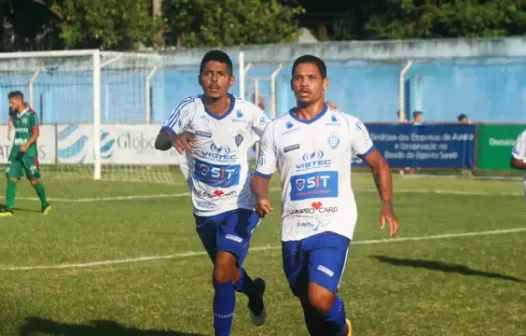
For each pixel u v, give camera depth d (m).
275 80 36.09
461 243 15.43
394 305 10.51
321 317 7.28
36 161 19.55
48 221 18.28
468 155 28.78
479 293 11.20
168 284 11.69
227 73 8.55
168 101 35.06
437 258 13.84
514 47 33.84
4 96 35.12
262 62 36.25
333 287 7.12
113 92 33.75
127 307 10.31
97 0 42.97
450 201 22.53
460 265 13.20
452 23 43.66
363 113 35.72
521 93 33.75
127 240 15.59
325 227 7.32
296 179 7.41
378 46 35.91
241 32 43.94
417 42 35.34
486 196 23.83
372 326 9.46
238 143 8.67
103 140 30.30
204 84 8.53
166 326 9.45
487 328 9.40
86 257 13.80
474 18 43.12
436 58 34.72
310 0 50.94
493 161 28.42
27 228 17.17
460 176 29.62
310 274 7.18
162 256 13.91
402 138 29.77
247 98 35.94
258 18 43.81
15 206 21.16
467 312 10.14
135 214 19.58
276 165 7.55
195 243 15.28
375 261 13.57
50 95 34.88
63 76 34.59
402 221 18.47
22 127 19.33
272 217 19.25
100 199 22.94
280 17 45.22
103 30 43.03
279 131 7.47
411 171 30.16
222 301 8.39
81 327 9.37
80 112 34.38
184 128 8.73
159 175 30.17
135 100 33.59
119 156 30.17
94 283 11.74
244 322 9.70
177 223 17.98
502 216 19.36
